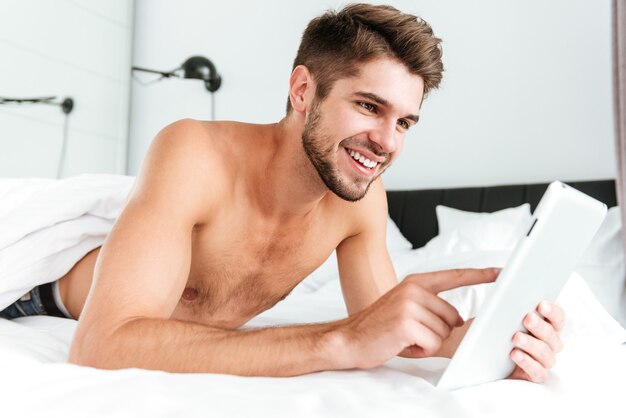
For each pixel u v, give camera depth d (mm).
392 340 781
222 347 806
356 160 1070
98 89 3951
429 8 3291
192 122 1181
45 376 681
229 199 1163
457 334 1099
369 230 1400
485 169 3119
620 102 2521
